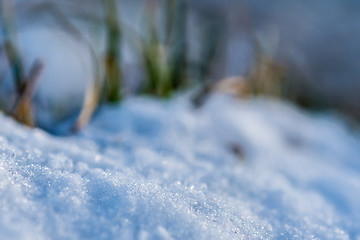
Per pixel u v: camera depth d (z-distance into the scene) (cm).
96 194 17
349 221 23
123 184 18
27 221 14
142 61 30
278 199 23
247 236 17
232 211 19
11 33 26
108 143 25
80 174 20
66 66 30
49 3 29
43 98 28
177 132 27
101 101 28
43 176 17
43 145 23
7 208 14
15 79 26
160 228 15
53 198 16
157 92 30
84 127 26
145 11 30
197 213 17
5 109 26
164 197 17
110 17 28
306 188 25
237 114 29
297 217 22
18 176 17
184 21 31
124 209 16
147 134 26
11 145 21
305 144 31
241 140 28
